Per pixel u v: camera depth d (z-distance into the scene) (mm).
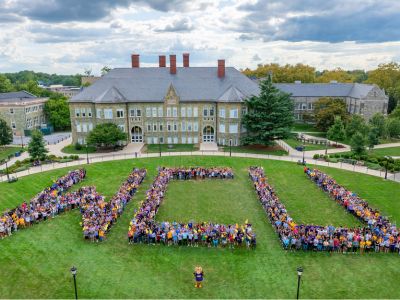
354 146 67938
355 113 106688
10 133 81875
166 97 81312
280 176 56875
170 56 86062
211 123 82688
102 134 73062
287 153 72750
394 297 26844
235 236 34188
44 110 109812
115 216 39281
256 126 74000
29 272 29688
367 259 31984
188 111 82188
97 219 37125
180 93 82750
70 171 56125
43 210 39812
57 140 91250
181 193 48781
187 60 90000
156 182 49312
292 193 48969
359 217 40125
